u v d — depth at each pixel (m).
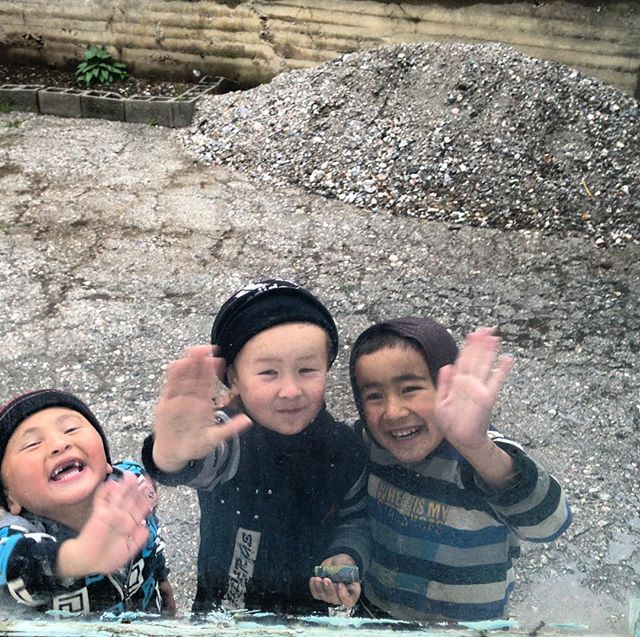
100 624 0.97
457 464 1.09
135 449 2.09
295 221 3.54
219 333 1.12
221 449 1.09
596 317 2.77
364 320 2.66
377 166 3.91
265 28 5.18
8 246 3.28
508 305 2.82
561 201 3.64
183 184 3.96
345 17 5.01
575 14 4.64
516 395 2.28
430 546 1.09
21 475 1.05
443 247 3.29
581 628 1.00
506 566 1.14
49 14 5.37
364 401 1.11
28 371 2.49
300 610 1.05
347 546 1.10
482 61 4.25
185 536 1.49
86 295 2.92
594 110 4.03
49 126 4.68
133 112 4.77
